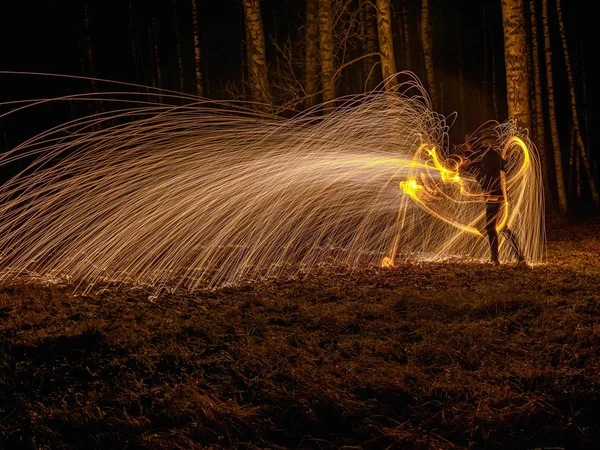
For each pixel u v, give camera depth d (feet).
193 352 21.13
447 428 15.88
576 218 57.93
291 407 16.93
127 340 22.40
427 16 71.41
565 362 19.27
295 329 23.34
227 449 15.28
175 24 89.15
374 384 18.08
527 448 15.06
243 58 93.50
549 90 61.05
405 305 25.89
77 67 87.61
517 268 33.35
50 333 23.79
